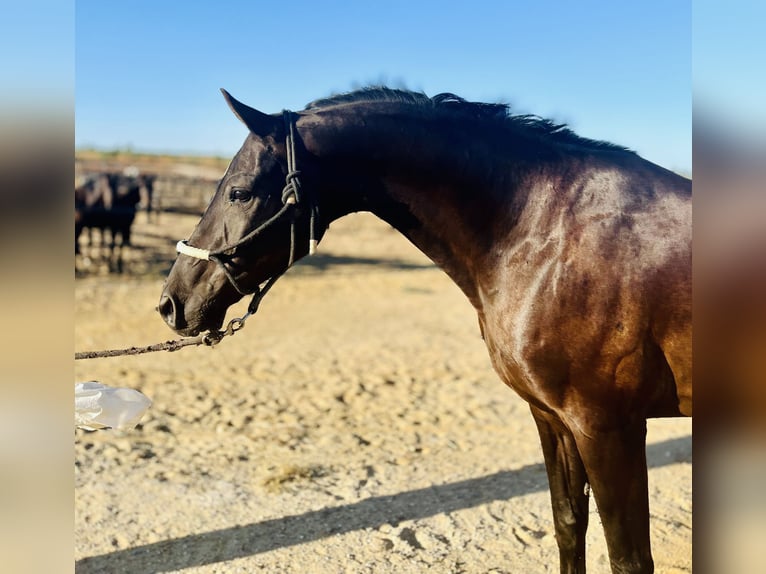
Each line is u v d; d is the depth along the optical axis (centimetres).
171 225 1841
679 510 358
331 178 216
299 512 365
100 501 377
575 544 246
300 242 216
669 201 210
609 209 211
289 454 454
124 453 451
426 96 229
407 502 377
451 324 930
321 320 951
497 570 304
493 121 228
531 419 529
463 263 229
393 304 1082
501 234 219
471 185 220
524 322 213
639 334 204
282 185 211
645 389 208
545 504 372
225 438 485
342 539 334
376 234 1958
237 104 211
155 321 910
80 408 230
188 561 314
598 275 205
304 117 218
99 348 758
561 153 224
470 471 423
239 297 222
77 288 1125
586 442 212
